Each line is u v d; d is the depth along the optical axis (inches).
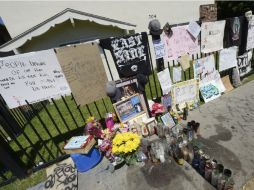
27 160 110.2
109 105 165.5
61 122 155.9
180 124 109.6
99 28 255.6
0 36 286.7
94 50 93.4
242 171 75.7
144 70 107.7
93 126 101.4
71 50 88.8
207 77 133.6
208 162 70.9
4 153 85.3
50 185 86.9
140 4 293.9
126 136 86.9
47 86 92.8
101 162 95.7
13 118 152.4
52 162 100.5
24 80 87.9
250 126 100.3
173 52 113.4
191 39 115.3
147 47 103.8
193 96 128.5
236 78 145.0
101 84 101.5
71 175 89.7
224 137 96.0
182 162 83.6
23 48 243.8
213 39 123.3
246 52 145.6
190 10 333.1
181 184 75.4
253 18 129.2
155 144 88.7
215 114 116.6
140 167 87.5
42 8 257.6
